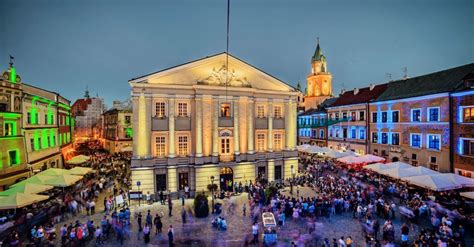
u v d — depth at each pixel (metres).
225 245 18.19
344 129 49.94
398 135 37.56
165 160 29.88
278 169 35.50
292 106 36.28
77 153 56.91
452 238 16.77
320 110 59.12
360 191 26.33
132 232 20.31
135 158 28.81
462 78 30.39
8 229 19.86
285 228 20.69
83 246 17.95
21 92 29.20
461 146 28.61
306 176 35.94
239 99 32.75
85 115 86.06
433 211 20.66
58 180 25.02
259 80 34.44
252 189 29.05
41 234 17.86
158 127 29.77
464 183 22.36
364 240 18.52
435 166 31.53
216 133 31.30
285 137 35.91
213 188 29.09
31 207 23.70
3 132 26.12
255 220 21.53
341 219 22.38
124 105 59.62
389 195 26.89
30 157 31.27
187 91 30.81
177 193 29.94
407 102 35.94
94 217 23.34
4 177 25.70
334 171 38.94
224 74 32.28
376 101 41.62
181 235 19.70
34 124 33.06
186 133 30.92
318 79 81.88
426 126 32.84
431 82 35.38
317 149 41.69
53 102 39.16
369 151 43.19
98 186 30.75
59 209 23.94
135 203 27.67
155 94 29.55
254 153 33.41
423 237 16.11
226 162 31.47
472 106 27.28
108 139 61.34
